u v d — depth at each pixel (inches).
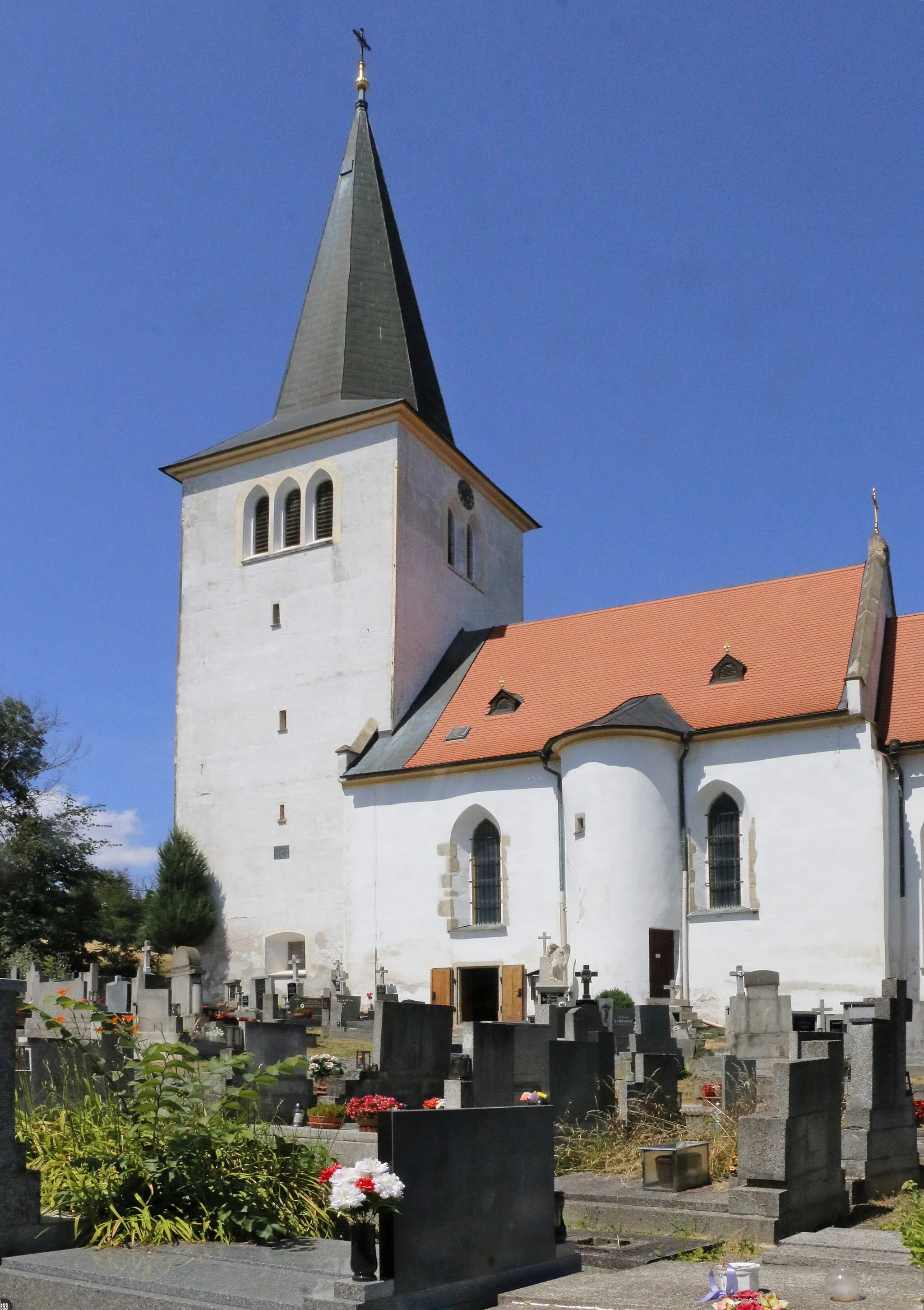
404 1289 372.8
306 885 1835.6
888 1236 483.2
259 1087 727.7
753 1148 538.9
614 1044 869.2
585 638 1846.7
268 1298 371.2
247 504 2046.0
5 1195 441.1
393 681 1850.4
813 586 1718.8
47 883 2145.7
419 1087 799.7
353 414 1931.6
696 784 1549.0
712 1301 379.2
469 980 1667.1
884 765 1443.2
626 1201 573.3
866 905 1414.9
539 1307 385.1
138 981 1392.7
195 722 2005.4
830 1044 581.0
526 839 1637.6
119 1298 389.7
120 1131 502.6
